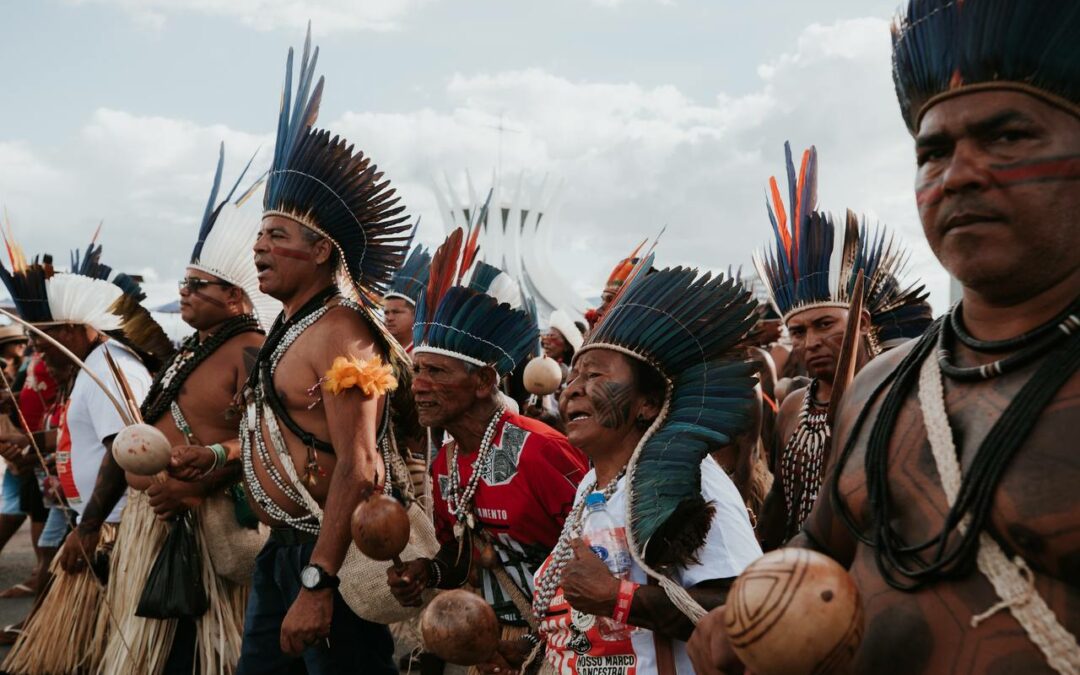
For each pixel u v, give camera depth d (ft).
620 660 7.22
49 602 16.25
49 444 20.72
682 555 6.84
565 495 9.98
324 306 11.72
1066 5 3.95
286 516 11.50
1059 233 4.04
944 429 4.24
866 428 4.82
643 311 7.54
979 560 3.97
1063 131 4.05
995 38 4.07
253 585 11.97
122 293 18.81
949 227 4.19
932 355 4.60
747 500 12.28
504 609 10.48
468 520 10.41
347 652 11.21
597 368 7.64
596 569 6.94
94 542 15.48
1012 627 3.85
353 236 12.01
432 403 10.44
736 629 4.03
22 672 16.20
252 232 15.12
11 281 18.24
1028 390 3.96
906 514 4.34
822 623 3.88
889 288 11.87
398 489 11.84
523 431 10.25
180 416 14.52
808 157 11.65
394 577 9.79
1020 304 4.20
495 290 12.61
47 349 18.20
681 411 7.43
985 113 4.09
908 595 4.24
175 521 13.92
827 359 10.98
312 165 11.63
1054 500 3.75
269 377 11.50
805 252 11.38
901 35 4.55
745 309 7.55
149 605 13.71
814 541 5.20
